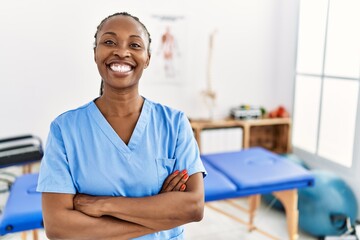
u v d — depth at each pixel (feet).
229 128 11.46
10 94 10.30
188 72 11.69
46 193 3.14
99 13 10.62
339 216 8.20
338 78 10.16
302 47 11.57
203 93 11.71
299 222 8.53
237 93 12.45
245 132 11.44
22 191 6.08
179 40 11.40
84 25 10.56
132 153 3.25
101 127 3.26
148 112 3.43
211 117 11.80
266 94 12.85
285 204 7.86
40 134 10.72
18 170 10.68
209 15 11.62
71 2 10.36
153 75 11.34
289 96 12.26
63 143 3.21
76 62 10.66
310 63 11.29
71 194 3.15
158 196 3.22
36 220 5.31
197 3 11.43
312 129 11.42
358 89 9.43
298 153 11.92
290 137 12.07
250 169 7.37
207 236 8.56
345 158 10.19
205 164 7.72
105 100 3.32
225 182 6.74
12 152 10.16
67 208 3.13
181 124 3.54
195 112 12.05
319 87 10.97
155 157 3.32
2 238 8.12
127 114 3.35
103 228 3.13
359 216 9.29
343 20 9.91
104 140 3.24
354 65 9.64
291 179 7.05
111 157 3.21
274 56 12.66
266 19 12.30
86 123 3.27
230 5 11.81
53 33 10.36
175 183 3.36
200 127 11.05
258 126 12.42
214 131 11.34
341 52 10.04
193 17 11.44
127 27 3.07
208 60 11.61
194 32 11.53
